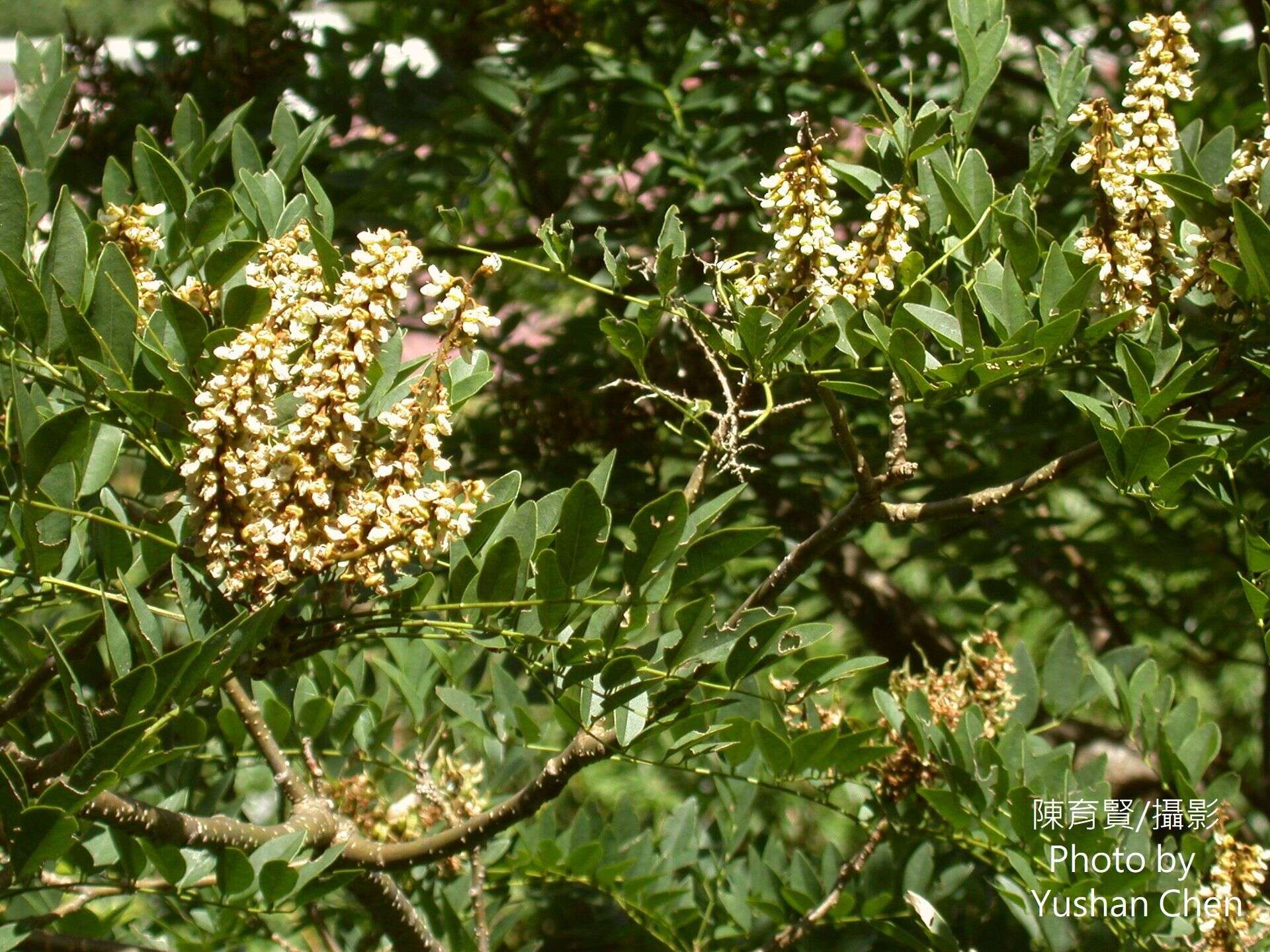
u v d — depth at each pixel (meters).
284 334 0.71
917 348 0.82
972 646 1.63
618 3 1.54
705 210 1.36
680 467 1.57
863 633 1.63
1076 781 1.03
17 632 0.90
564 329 1.57
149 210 0.82
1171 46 0.82
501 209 1.81
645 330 0.85
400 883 1.18
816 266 0.81
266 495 0.71
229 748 1.13
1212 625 1.71
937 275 0.95
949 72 1.50
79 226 0.77
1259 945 0.98
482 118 1.37
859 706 1.57
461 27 1.52
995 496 0.86
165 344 0.79
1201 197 0.81
